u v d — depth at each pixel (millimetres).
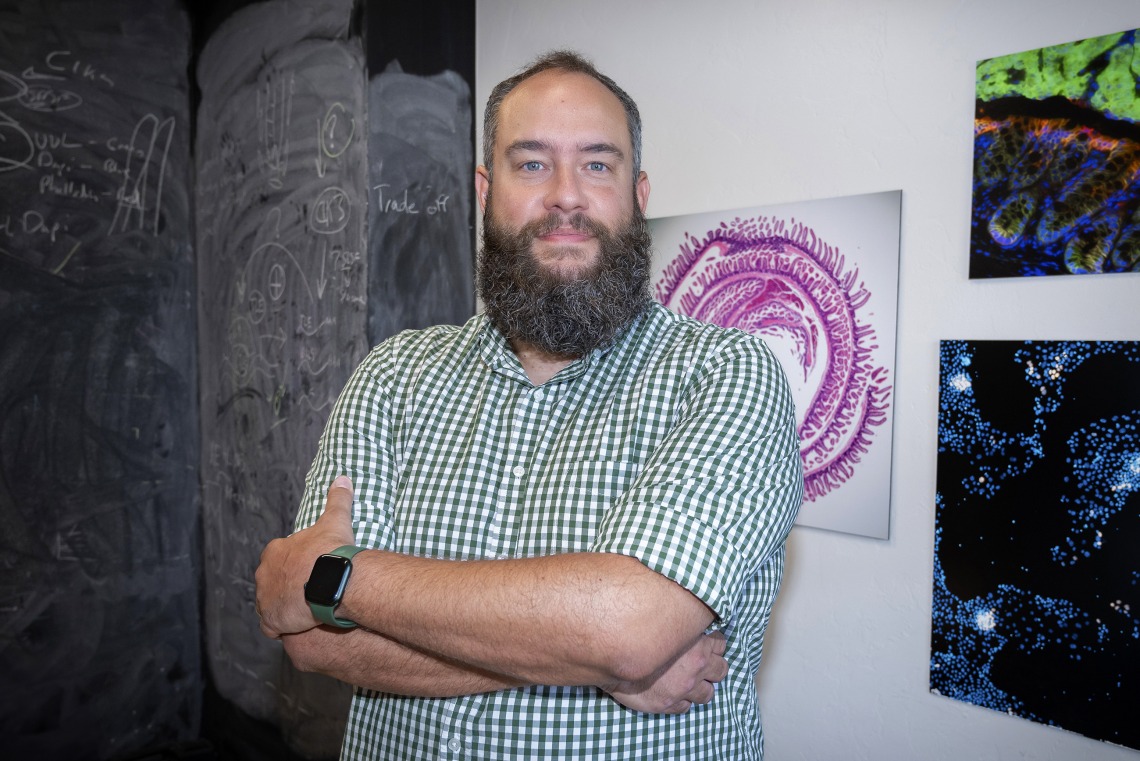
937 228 1559
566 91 1073
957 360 1534
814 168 1732
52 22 2664
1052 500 1426
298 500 2498
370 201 2199
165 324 3000
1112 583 1365
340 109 2283
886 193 1620
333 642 983
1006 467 1480
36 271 2674
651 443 1033
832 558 1751
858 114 1659
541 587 864
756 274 1842
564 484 1036
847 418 1701
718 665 972
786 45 1771
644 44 2053
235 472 2846
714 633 973
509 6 2354
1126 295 1340
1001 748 1510
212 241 2947
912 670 1628
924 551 1604
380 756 1070
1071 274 1393
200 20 2953
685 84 1968
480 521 1062
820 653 1771
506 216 1092
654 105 2039
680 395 1044
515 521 1056
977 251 1491
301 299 2471
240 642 2857
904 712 1641
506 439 1101
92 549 2828
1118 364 1346
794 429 1034
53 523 2738
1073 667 1412
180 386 3049
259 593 1039
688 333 1110
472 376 1167
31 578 2697
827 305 1720
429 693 972
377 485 1112
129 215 2883
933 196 1562
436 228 2377
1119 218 1336
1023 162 1436
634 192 1140
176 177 3006
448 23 2381
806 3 1732
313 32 2367
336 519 1057
